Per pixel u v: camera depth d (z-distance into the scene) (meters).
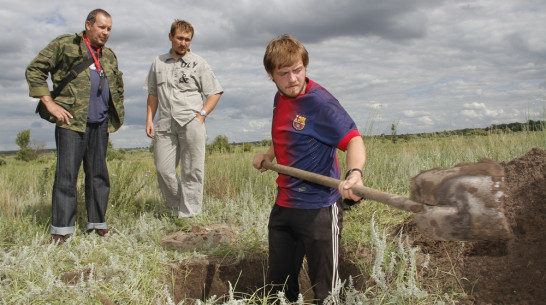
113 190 5.29
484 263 2.73
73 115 4.06
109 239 4.15
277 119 2.72
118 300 2.97
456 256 2.89
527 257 2.59
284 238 2.79
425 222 2.06
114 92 4.37
